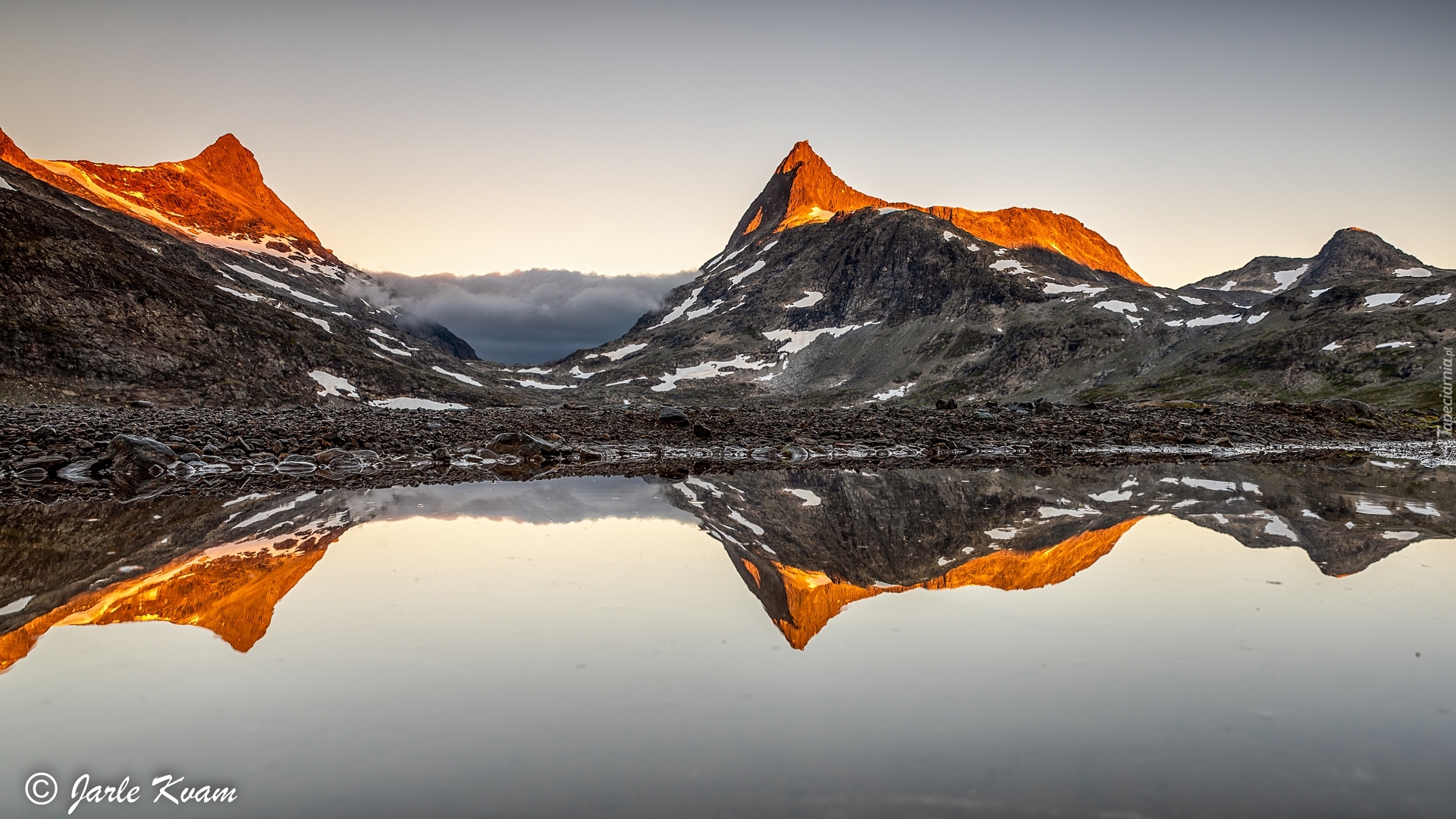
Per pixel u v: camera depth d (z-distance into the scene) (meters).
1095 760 4.47
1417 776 4.31
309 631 7.06
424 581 9.20
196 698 5.43
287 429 31.56
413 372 118.12
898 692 5.57
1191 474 24.44
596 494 19.00
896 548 11.84
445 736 4.79
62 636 6.88
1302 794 4.09
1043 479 23.00
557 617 7.61
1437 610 7.87
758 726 4.94
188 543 11.88
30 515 15.15
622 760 4.46
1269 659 6.27
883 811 3.86
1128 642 6.77
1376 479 22.83
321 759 4.47
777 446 34.06
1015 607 8.02
